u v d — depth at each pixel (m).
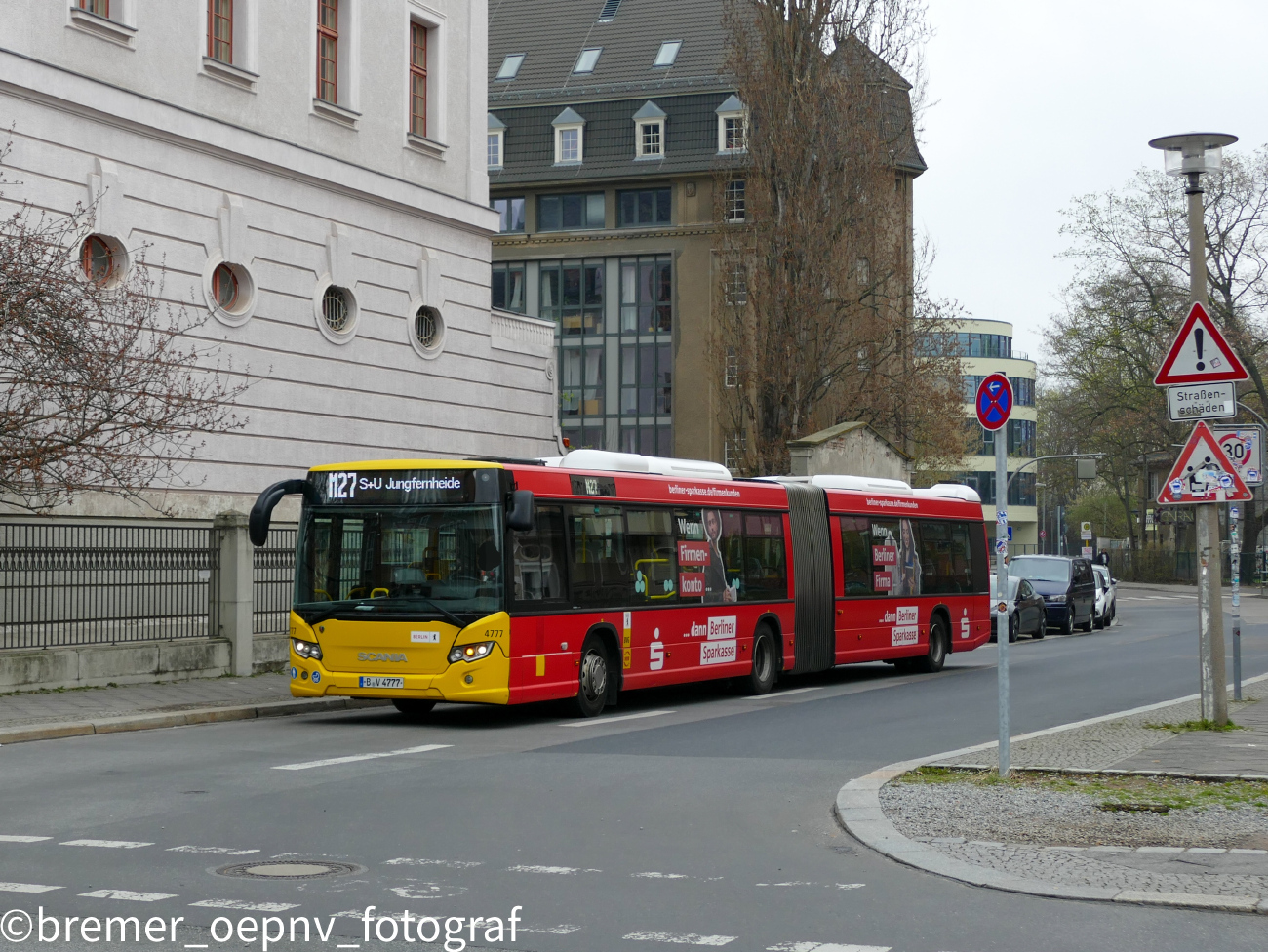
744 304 42.12
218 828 9.96
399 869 8.63
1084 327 70.81
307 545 17.61
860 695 21.59
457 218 33.44
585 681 18.33
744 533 22.17
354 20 30.47
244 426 27.55
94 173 24.23
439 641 16.75
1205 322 14.77
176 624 20.80
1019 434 124.56
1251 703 18.12
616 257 67.38
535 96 68.25
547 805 11.15
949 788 11.48
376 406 31.14
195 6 26.50
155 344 23.67
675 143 66.50
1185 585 90.44
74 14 23.94
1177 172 15.05
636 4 71.00
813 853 9.32
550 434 37.41
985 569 29.36
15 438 19.39
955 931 7.30
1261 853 9.07
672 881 8.44
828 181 41.50
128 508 24.59
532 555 17.50
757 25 42.22
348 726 17.20
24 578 18.59
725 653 21.34
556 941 6.99
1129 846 9.30
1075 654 31.39
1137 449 82.62
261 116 28.05
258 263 27.92
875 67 42.78
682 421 66.25
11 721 15.98
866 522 25.53
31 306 19.97
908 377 43.25
